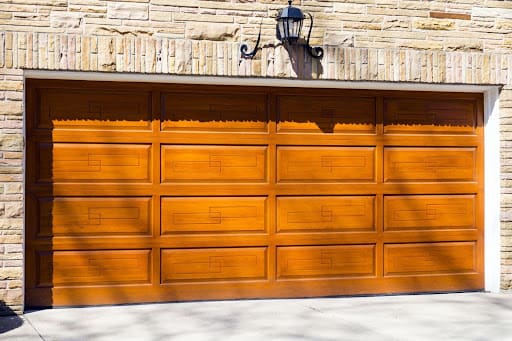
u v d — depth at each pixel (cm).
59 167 753
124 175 769
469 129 859
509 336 652
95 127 761
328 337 645
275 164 806
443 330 673
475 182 859
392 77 802
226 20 768
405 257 840
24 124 731
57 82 751
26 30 721
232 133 795
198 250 789
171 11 756
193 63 754
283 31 766
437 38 820
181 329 671
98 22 738
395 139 837
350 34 798
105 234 764
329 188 818
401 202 839
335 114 822
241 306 770
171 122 780
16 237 720
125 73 742
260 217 803
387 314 738
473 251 860
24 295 736
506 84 835
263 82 792
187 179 784
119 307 759
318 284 816
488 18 836
